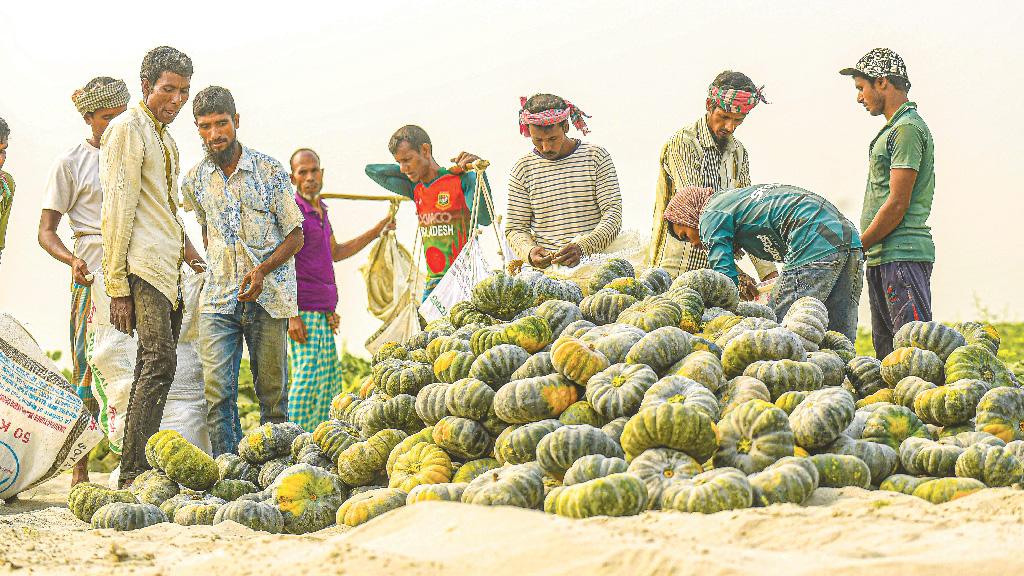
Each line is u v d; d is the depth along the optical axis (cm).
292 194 731
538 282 592
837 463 404
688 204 675
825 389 441
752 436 417
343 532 430
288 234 729
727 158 765
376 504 441
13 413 607
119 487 603
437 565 292
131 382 699
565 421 455
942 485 394
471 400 476
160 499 527
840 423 422
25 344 618
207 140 704
